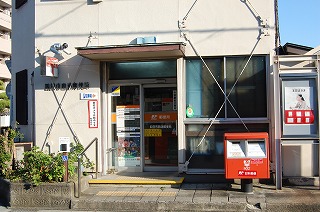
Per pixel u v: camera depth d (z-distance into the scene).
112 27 10.40
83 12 10.56
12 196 8.91
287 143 8.80
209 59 10.00
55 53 10.58
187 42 9.97
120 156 11.02
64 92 10.63
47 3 10.79
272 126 9.52
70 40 10.61
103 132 10.63
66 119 10.59
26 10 11.90
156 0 10.18
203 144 9.93
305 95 8.75
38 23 10.83
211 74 9.95
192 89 10.05
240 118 9.70
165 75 10.74
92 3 10.51
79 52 9.63
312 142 8.72
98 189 9.39
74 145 10.49
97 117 10.46
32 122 11.67
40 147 10.68
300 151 9.32
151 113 10.98
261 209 7.74
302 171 9.31
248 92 9.78
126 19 10.33
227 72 9.88
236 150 8.42
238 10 9.77
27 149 10.96
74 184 8.80
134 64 10.88
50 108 10.68
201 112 9.98
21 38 12.37
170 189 9.19
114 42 10.38
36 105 10.75
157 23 10.16
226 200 8.09
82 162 9.83
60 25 10.69
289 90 8.80
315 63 8.98
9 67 14.94
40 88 10.75
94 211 8.35
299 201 7.89
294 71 9.13
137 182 9.54
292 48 10.09
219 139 9.87
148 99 11.02
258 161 8.32
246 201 7.99
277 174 8.84
